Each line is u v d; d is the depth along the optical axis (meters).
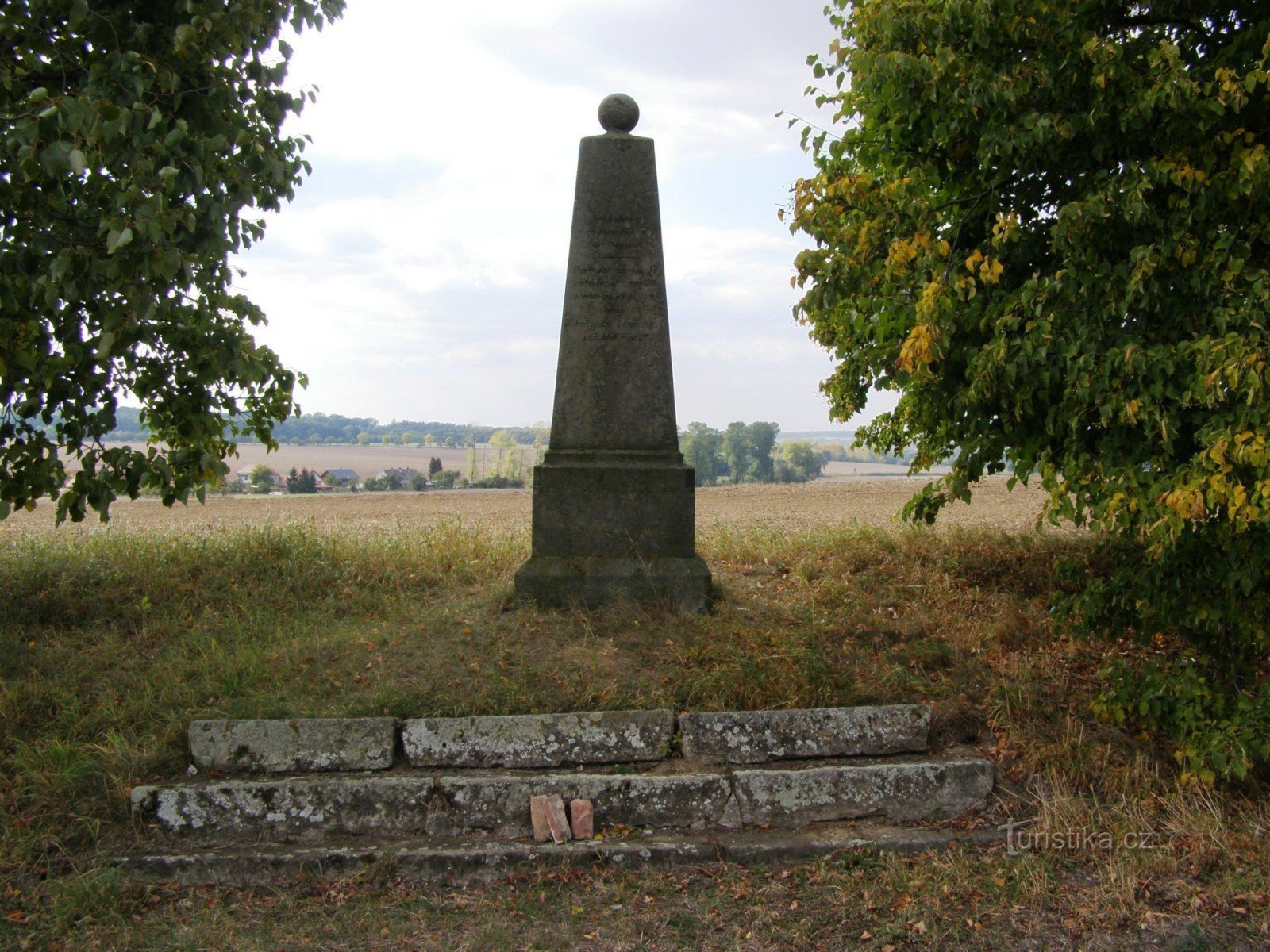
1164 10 5.88
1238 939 4.29
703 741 5.58
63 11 5.68
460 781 5.20
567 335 7.45
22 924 4.31
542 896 4.62
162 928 4.36
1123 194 5.39
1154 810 5.25
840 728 5.68
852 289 6.27
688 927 4.41
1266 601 5.91
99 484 5.51
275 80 6.75
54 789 5.09
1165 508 5.07
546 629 6.69
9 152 5.08
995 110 5.74
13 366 5.73
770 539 10.92
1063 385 5.77
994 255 5.96
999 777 5.54
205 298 6.70
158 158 5.48
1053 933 4.36
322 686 6.02
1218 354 4.87
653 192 7.46
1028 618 7.95
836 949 4.25
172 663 6.41
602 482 7.25
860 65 5.88
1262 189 5.27
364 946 4.26
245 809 5.06
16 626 7.04
